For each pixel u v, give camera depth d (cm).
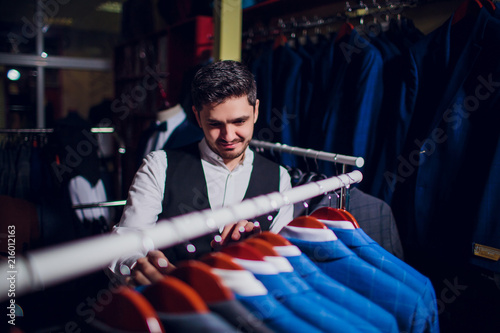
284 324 51
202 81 89
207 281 51
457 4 155
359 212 125
